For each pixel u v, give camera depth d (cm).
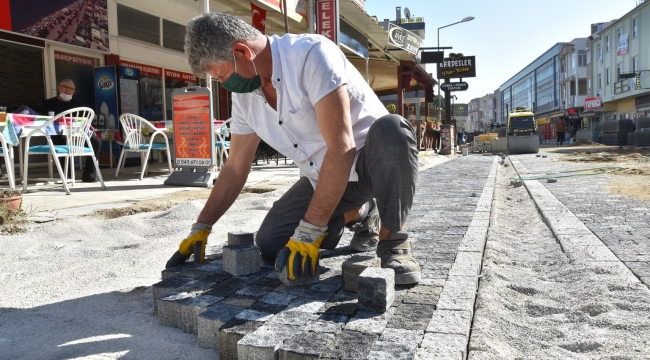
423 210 443
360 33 1398
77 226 371
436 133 2184
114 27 1014
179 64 1219
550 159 1441
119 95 971
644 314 196
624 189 615
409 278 205
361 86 220
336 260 250
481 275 244
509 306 210
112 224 379
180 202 505
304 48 194
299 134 214
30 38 855
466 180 775
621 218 412
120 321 199
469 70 2445
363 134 220
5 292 234
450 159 1645
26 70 1036
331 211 197
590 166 1073
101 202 497
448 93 2469
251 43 193
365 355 142
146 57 1107
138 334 187
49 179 666
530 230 400
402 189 212
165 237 346
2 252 306
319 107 192
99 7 970
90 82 990
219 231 368
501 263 287
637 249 302
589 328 187
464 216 404
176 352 171
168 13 1172
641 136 2183
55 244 328
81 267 274
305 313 175
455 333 159
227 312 178
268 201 506
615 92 3903
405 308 181
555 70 6444
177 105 677
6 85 1008
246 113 226
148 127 802
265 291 200
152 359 165
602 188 638
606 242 324
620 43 3753
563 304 215
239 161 244
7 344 177
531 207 523
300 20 1011
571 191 618
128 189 616
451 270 232
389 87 2331
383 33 1448
